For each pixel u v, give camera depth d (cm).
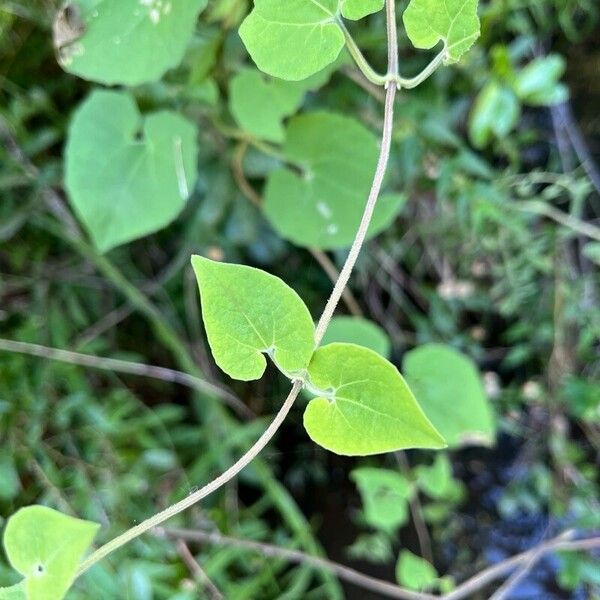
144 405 69
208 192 63
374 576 81
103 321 69
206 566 61
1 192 62
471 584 57
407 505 84
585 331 72
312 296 76
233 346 28
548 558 78
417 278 77
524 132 71
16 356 62
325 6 29
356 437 28
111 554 56
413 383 59
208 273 27
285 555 64
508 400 79
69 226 63
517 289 71
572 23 71
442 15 29
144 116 50
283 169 52
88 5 41
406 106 63
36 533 31
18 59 60
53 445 61
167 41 42
